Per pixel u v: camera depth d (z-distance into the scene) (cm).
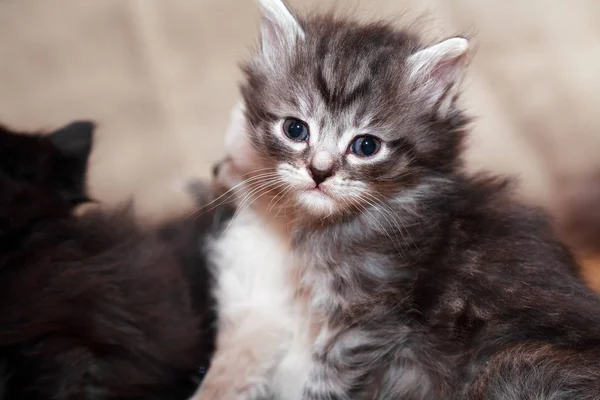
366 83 29
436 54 30
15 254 26
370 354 29
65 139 29
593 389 27
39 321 25
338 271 29
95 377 26
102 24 38
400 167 29
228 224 32
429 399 29
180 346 28
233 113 33
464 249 29
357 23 31
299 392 30
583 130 40
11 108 37
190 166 39
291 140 30
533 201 38
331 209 29
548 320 28
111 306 27
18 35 37
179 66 39
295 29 30
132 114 38
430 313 29
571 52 40
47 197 27
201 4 39
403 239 29
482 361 28
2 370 25
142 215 33
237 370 30
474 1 40
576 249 37
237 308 31
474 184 31
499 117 40
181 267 31
